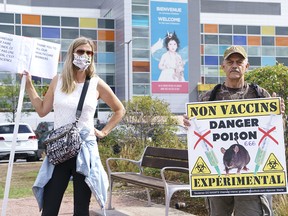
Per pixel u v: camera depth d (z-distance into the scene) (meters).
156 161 7.62
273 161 4.18
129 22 63.28
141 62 63.66
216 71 69.19
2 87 45.97
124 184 10.45
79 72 4.68
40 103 5.00
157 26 64.75
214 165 4.26
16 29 61.34
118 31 64.94
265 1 82.81
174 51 65.62
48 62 5.44
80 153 4.46
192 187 4.28
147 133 15.36
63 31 63.19
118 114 4.91
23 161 20.91
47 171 4.52
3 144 19.66
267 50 71.44
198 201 8.07
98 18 64.94
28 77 5.34
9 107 46.19
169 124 15.72
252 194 4.19
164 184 5.94
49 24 62.66
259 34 71.19
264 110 4.23
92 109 4.62
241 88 4.38
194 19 67.06
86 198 4.53
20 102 5.40
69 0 73.19
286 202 6.54
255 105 4.24
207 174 4.27
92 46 4.68
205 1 80.25
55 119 4.61
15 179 12.48
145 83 63.69
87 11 72.31
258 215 4.24
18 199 8.95
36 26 62.09
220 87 4.45
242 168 4.21
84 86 4.64
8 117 47.88
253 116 4.24
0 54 5.29
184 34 66.31
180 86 65.81
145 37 64.06
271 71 10.36
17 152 19.77
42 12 71.50
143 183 6.57
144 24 64.06
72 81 4.59
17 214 7.47
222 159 4.25
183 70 66.19
